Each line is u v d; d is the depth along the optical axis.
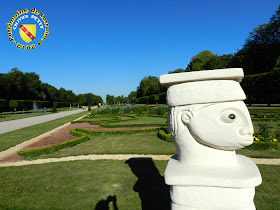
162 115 22.12
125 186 4.84
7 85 45.72
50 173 5.87
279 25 33.66
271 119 14.94
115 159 7.08
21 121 24.58
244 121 2.19
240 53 39.03
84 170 6.01
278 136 9.09
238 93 2.20
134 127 15.02
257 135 8.69
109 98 112.88
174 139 2.53
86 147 9.17
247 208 2.12
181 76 2.29
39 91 63.97
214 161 2.30
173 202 2.31
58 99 81.19
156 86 75.25
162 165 6.27
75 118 26.62
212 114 2.19
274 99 33.91
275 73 27.41
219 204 2.09
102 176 5.48
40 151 8.05
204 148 2.32
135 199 4.19
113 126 15.25
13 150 9.34
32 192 4.68
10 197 4.46
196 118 2.24
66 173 5.81
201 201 2.13
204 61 51.28
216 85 2.18
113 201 4.14
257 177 2.08
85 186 4.90
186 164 2.41
